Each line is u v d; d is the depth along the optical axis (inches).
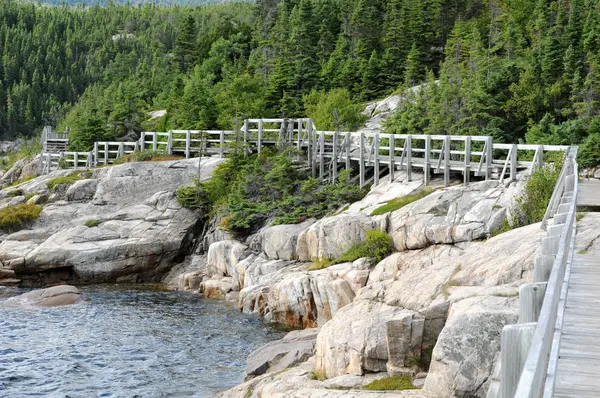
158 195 1482.5
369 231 957.2
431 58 2449.6
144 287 1312.7
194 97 2145.7
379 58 2588.6
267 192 1352.1
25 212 1480.1
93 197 1534.2
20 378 715.4
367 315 592.1
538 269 402.6
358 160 1331.2
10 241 1409.9
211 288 1200.8
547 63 1660.9
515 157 921.5
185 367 759.7
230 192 1414.9
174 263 1405.0
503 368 265.9
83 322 979.9
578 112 1437.0
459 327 463.5
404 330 532.1
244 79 2267.5
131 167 1561.3
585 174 1180.5
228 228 1296.8
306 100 2082.9
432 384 464.1
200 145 1579.7
